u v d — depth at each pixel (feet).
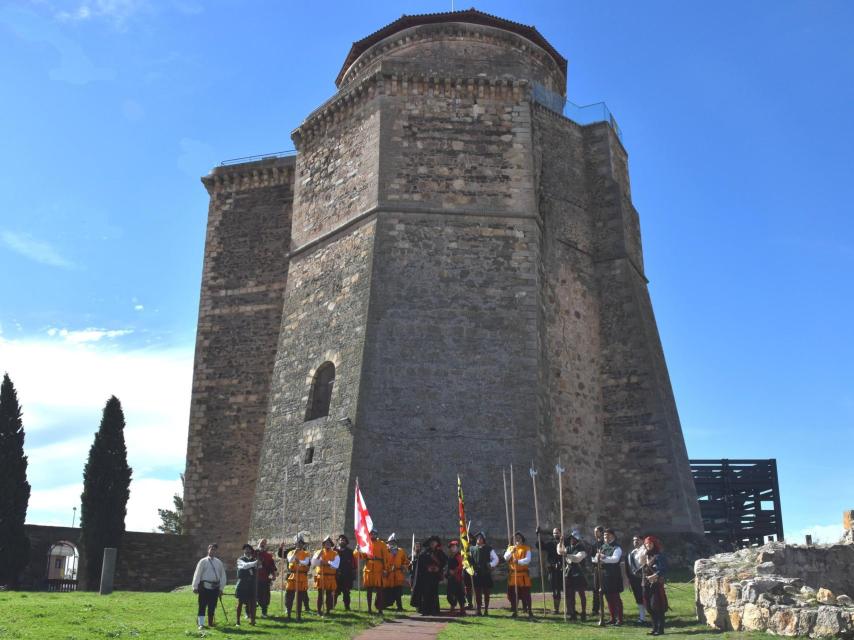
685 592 64.90
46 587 104.17
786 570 51.96
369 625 52.37
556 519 84.64
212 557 51.70
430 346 85.40
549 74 114.01
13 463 104.12
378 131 94.07
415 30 110.01
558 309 95.14
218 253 115.75
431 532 77.82
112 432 107.04
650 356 96.32
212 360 110.73
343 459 81.46
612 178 104.83
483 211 91.50
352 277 90.79
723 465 140.05
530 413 83.76
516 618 55.42
